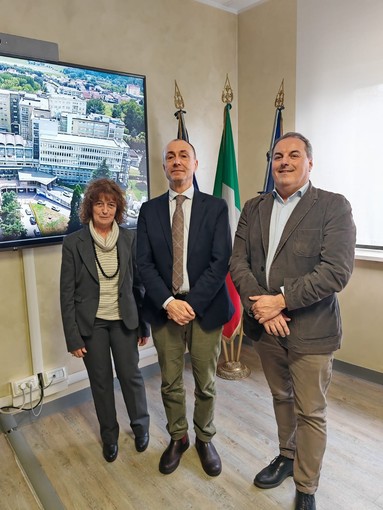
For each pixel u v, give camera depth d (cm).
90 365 182
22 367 222
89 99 221
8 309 213
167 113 267
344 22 245
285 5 273
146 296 179
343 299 268
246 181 321
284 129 286
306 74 268
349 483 172
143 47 249
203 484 174
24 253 212
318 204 142
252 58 299
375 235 253
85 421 226
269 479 170
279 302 139
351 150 254
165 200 177
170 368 177
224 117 275
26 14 201
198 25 278
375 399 239
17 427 218
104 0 229
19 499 170
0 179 195
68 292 175
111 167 235
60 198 217
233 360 279
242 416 225
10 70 193
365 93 243
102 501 166
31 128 202
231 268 162
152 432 213
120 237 182
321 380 145
